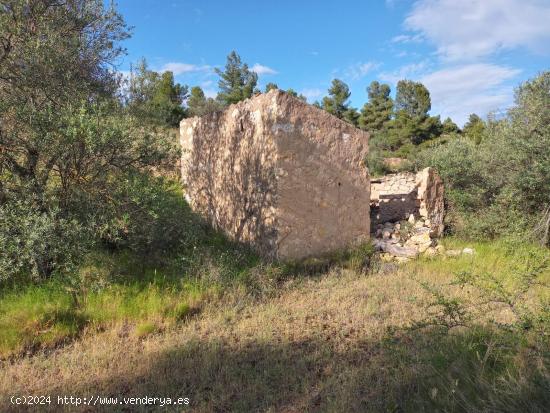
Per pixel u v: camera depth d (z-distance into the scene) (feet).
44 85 16.60
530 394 7.99
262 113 21.09
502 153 27.30
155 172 19.11
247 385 10.59
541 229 25.05
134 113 27.09
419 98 122.93
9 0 15.89
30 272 15.64
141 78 30.04
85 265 16.35
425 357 10.54
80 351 12.44
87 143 14.97
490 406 7.91
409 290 17.66
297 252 21.07
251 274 18.28
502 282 17.83
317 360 11.82
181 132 33.14
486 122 36.70
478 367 9.55
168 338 13.26
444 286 17.66
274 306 15.99
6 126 15.78
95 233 15.60
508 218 26.71
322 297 17.11
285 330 13.93
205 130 28.22
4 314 13.67
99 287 15.24
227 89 106.73
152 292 15.83
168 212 18.65
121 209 16.76
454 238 28.37
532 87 25.50
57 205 15.85
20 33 16.07
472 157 31.73
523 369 8.99
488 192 29.91
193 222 22.15
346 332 13.71
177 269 18.45
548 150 24.22
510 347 10.07
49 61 15.89
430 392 8.98
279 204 20.29
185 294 16.25
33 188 15.79
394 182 36.32
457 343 11.30
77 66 18.10
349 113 124.88
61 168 16.15
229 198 25.02
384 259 23.06
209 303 16.12
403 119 115.24
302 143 21.04
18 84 16.38
